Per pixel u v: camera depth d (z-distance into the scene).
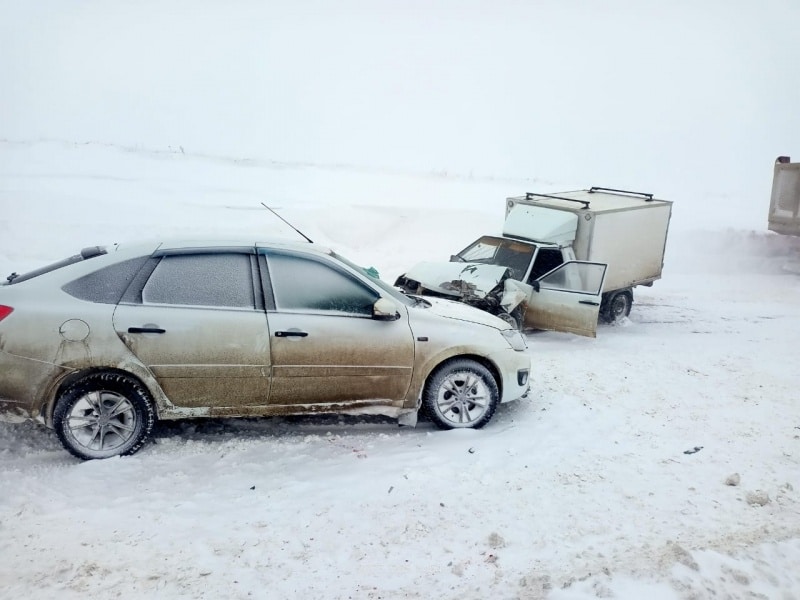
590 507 5.01
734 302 14.98
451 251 17.47
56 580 3.97
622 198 13.62
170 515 4.76
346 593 3.95
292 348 5.82
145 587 3.94
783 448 6.23
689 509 5.02
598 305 10.13
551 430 6.52
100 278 5.62
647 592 3.90
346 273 6.12
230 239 6.04
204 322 5.65
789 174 18.70
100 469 5.34
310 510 4.89
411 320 6.24
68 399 5.39
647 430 6.60
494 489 5.25
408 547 4.44
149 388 5.58
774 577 4.12
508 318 10.04
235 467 5.54
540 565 4.23
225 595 3.90
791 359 9.64
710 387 8.07
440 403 6.38
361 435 6.28
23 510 4.71
